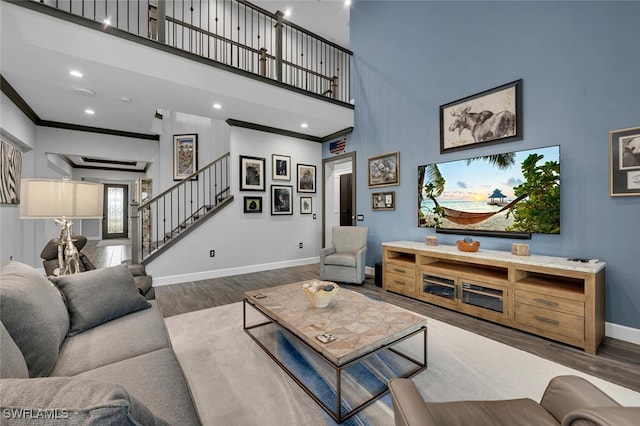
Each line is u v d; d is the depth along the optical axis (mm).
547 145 2922
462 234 3596
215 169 6000
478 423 987
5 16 2449
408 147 4316
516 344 2393
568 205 2787
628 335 2447
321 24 6750
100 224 10930
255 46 6367
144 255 5219
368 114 4980
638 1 2410
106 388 567
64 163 7453
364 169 5070
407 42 4328
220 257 4824
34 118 4445
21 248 4203
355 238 4668
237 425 1522
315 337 1713
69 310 1712
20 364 999
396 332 1796
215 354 2256
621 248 2496
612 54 2535
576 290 2404
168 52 3311
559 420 991
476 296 3006
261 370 2037
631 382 1873
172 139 6086
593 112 2639
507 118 3199
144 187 7832
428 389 1812
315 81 7152
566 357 2184
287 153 5617
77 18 2750
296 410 1634
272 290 2670
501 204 3215
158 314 2020
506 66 3238
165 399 1080
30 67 2963
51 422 488
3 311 1168
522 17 3107
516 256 2834
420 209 4074
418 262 3541
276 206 5461
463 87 3643
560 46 2838
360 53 5145
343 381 1894
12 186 3834
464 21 3633
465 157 3609
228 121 4887
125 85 3414
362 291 3967
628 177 2438
